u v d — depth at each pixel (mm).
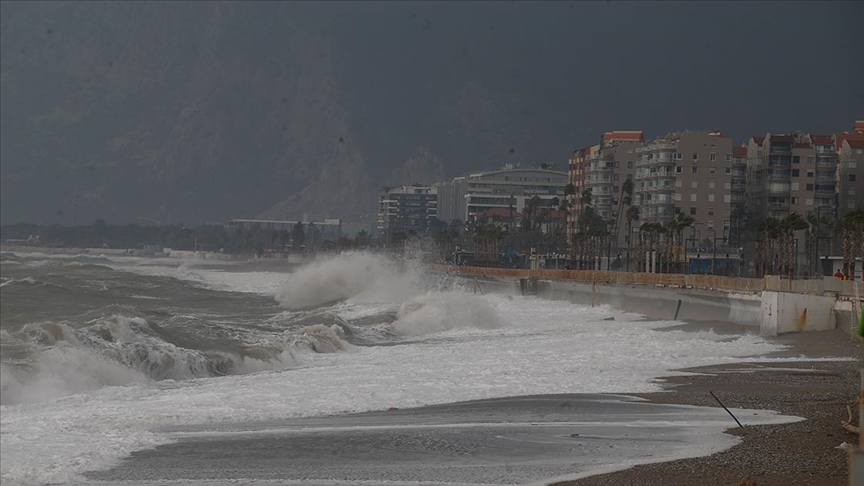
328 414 34406
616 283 120000
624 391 40156
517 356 54750
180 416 33375
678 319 92812
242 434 30422
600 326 82312
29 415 33438
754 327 75250
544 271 147125
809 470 23672
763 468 24062
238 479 24406
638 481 23141
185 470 25359
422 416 33938
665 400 37500
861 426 16531
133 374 44281
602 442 28531
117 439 29109
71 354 43781
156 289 143250
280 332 65250
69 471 25078
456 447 28219
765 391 40125
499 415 34062
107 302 109688
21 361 41844
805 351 57156
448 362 52156
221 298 130500
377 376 45469
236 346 53688
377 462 26219
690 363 50875
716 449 26891
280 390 40375
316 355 58438
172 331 57531
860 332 15242
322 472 25078
